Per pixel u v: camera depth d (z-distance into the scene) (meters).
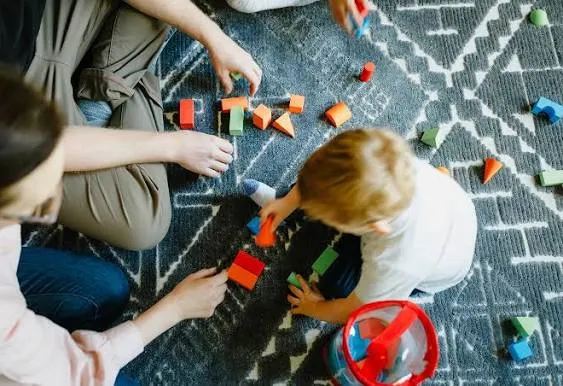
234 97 1.22
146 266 1.12
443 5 1.30
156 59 1.23
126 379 0.96
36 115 0.54
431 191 0.93
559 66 1.27
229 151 1.14
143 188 1.01
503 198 1.19
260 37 1.28
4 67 0.54
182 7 1.06
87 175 0.97
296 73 1.26
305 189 0.86
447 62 1.27
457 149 1.22
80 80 1.06
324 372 1.07
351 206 0.81
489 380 1.08
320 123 1.23
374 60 1.27
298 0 1.26
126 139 0.97
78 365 0.82
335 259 1.12
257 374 1.07
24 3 0.82
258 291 1.12
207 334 1.09
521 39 1.29
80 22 1.01
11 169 0.53
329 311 1.02
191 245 1.14
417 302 1.12
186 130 1.12
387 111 1.24
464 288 1.13
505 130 1.23
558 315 1.12
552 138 1.22
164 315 0.99
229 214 1.16
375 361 0.84
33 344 0.74
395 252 0.90
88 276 0.97
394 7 1.30
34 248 0.97
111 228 1.01
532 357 1.09
